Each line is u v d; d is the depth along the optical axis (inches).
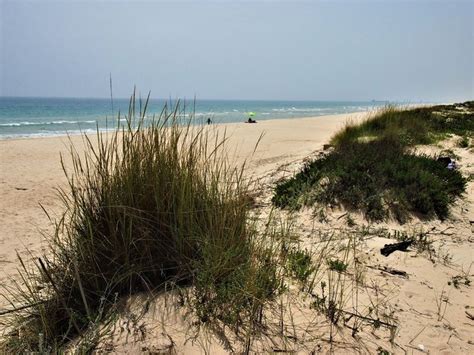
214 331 82.4
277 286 99.9
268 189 230.4
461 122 466.6
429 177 197.2
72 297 90.0
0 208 215.6
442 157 264.2
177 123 107.0
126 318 84.6
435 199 181.6
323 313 92.3
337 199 188.5
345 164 223.0
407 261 126.7
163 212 99.9
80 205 99.1
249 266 97.0
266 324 86.5
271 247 106.3
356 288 106.1
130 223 94.5
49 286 93.0
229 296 90.5
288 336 83.0
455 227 166.7
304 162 311.3
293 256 117.7
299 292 100.7
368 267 120.4
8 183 281.6
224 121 1068.5
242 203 109.9
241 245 104.8
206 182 111.1
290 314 91.0
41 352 72.2
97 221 98.7
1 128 845.2
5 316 91.2
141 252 97.8
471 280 115.2
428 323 91.8
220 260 95.1
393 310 96.4
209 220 103.3
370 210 178.7
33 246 155.2
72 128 843.4
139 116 101.3
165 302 90.0
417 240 146.9
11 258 141.6
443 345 83.9
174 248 100.0
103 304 88.4
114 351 74.8
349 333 85.7
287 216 174.1
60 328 85.5
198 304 88.6
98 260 95.3
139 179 100.5
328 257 125.9
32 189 263.9
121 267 94.3
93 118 1184.8
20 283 116.1
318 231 158.1
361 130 412.8
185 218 102.6
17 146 484.4
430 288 109.2
